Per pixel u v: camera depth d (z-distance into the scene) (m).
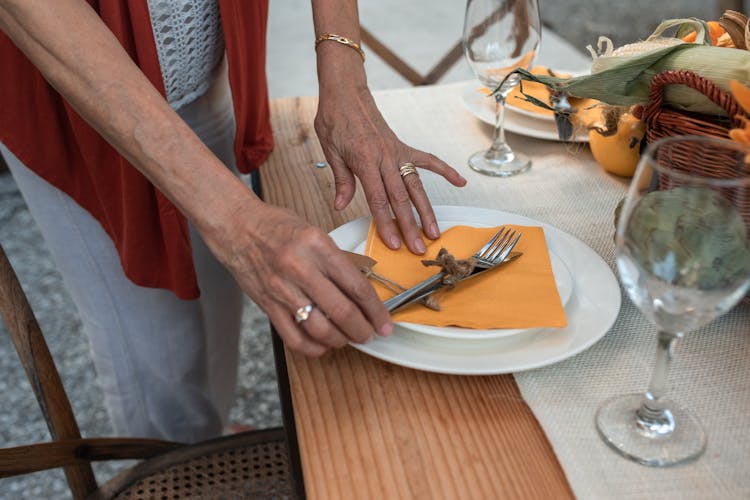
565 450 0.60
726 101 0.68
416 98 1.33
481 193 1.01
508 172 1.05
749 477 0.57
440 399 0.66
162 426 1.46
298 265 0.64
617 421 0.62
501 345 0.69
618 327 0.74
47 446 0.93
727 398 0.65
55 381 0.95
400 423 0.64
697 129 0.74
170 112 0.73
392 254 0.81
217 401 1.52
